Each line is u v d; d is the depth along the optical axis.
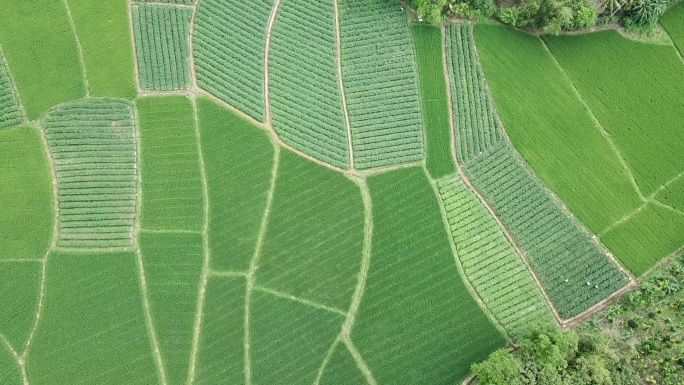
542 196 40.75
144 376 37.16
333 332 38.00
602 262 39.66
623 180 41.44
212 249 38.94
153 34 41.97
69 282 38.09
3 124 40.12
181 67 41.56
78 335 37.44
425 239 39.69
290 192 40.16
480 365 34.94
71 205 39.09
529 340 35.59
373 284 38.84
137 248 38.75
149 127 40.59
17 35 41.69
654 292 38.41
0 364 36.91
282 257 39.03
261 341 37.72
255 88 41.69
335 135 41.25
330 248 39.31
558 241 39.94
